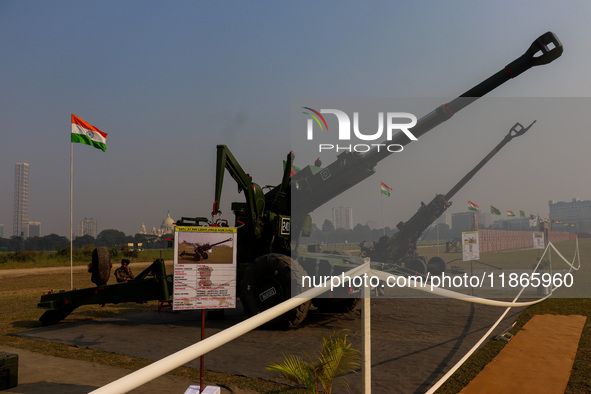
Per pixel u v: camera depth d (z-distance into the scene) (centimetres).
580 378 469
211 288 434
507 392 435
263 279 768
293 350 611
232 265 445
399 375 491
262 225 876
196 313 1009
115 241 16675
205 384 480
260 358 575
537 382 461
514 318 818
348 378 482
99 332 781
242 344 649
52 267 3344
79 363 576
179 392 454
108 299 866
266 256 774
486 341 644
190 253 432
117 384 134
